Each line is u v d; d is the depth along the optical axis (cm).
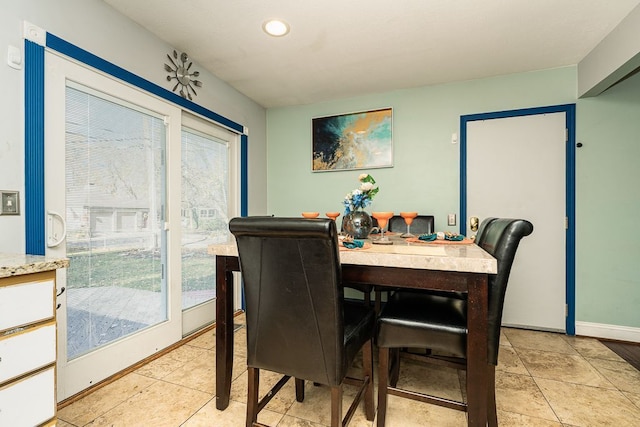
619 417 150
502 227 135
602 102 253
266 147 371
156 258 224
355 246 142
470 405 120
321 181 350
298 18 199
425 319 134
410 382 184
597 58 229
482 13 193
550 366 203
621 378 188
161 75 224
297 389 163
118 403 162
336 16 197
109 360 186
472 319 118
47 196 157
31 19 150
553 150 266
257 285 121
